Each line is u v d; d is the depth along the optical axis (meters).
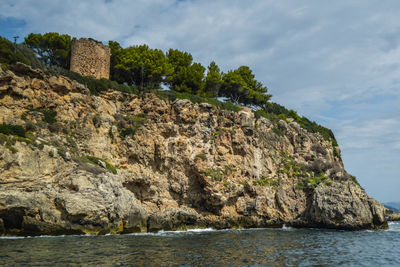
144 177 49.34
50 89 45.91
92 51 56.41
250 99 90.25
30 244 28.03
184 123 56.50
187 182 53.72
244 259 25.78
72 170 37.94
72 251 25.61
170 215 49.25
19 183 33.31
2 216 32.19
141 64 62.56
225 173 56.50
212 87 77.94
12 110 40.56
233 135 61.19
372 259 27.78
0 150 32.94
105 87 54.38
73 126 46.25
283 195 61.25
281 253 29.33
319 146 79.75
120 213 39.81
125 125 52.09
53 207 34.62
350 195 58.06
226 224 54.25
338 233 49.91
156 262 23.20
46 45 63.94
